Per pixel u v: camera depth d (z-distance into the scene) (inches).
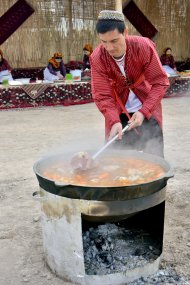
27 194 153.9
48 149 213.6
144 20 450.9
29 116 313.3
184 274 98.7
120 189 81.0
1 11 406.6
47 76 375.9
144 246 104.6
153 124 125.3
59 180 89.7
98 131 254.8
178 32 481.7
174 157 194.4
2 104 345.4
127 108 124.0
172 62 422.0
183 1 472.7
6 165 189.2
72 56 450.9
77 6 438.3
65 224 89.0
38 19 424.2
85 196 82.7
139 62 111.8
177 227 124.6
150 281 94.4
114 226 108.8
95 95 117.2
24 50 426.0
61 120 294.4
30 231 124.7
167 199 145.6
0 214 136.8
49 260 100.0
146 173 93.6
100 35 100.3
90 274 93.0
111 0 444.1
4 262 108.0
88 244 102.9
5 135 249.9
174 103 361.4
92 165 96.0
